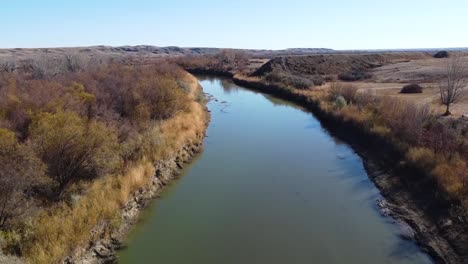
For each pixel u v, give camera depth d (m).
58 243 10.27
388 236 13.13
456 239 11.93
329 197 16.39
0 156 11.29
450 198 13.47
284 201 15.96
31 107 18.09
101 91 25.00
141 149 17.55
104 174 14.42
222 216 14.59
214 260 11.66
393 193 16.25
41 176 11.80
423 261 11.66
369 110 26.80
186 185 17.56
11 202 10.29
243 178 18.53
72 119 14.79
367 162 20.39
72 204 12.16
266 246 12.51
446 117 22.44
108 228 12.34
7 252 9.38
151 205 15.34
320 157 21.89
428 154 16.38
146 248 12.23
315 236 13.15
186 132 22.97
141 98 23.88
